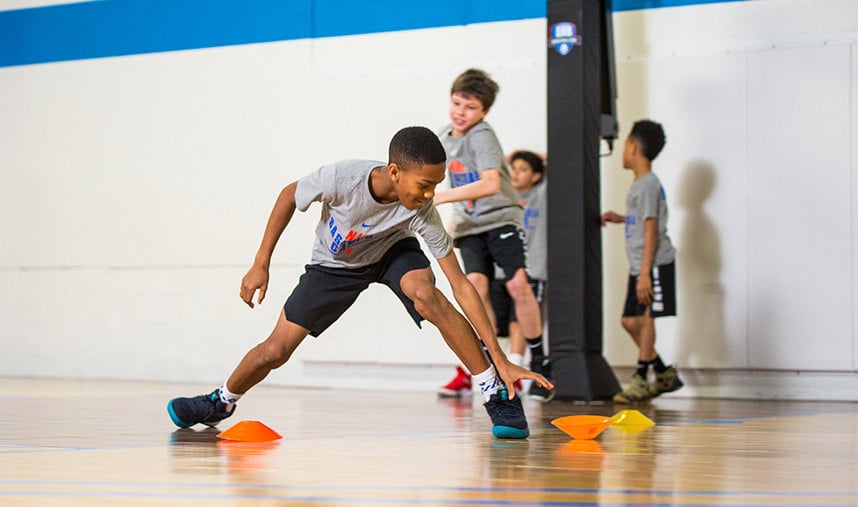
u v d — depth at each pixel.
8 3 9.63
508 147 7.75
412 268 3.57
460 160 6.53
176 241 8.86
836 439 3.67
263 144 8.57
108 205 9.15
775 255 7.04
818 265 6.94
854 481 2.41
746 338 7.07
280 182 8.49
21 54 9.55
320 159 8.36
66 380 8.79
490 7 7.86
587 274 6.46
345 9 8.33
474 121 6.45
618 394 6.41
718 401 6.69
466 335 3.56
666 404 6.25
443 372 7.87
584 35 6.50
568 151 6.48
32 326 9.40
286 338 3.71
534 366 6.71
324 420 4.62
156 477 2.41
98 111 9.23
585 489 2.20
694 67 7.27
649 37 7.40
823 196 6.95
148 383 8.36
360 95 8.23
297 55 8.46
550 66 6.54
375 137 8.18
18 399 6.10
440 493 2.14
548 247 6.52
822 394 6.92
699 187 7.22
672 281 6.62
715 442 3.51
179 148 8.89
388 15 8.19
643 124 6.66
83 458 2.87
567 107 6.50
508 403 3.63
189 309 8.78
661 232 6.64
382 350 8.03
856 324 6.84
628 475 2.48
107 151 9.17
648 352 6.53
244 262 8.59
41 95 9.46
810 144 6.98
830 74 6.96
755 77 7.12
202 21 8.84
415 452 3.10
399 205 3.45
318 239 3.71
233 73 8.70
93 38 9.27
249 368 3.81
